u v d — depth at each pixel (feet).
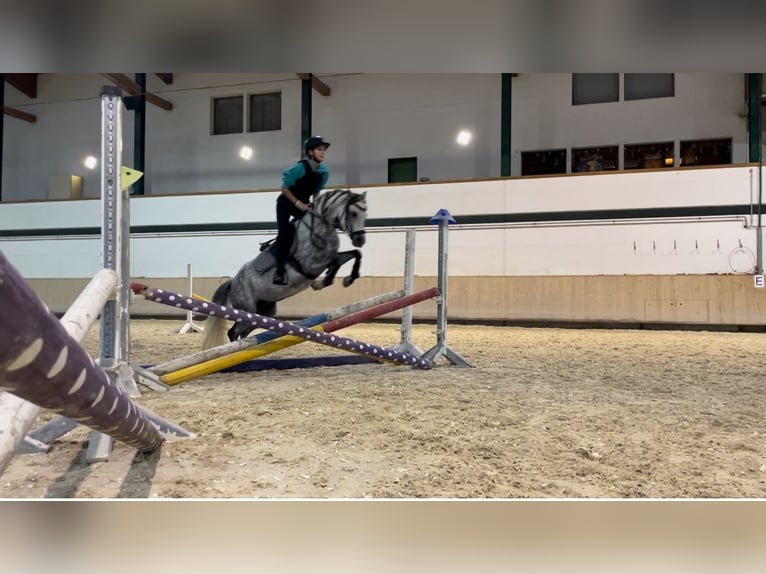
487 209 31.12
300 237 13.75
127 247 9.68
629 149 35.14
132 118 43.80
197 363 10.69
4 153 45.52
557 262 29.99
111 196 7.30
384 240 32.68
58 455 6.25
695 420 7.91
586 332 26.03
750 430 7.39
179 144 42.60
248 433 7.13
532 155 36.83
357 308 12.50
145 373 9.95
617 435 7.11
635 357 15.71
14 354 1.37
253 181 41.45
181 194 35.40
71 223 37.04
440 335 13.57
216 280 34.53
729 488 5.28
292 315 33.65
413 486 5.28
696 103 33.76
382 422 7.69
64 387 1.89
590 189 29.53
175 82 42.60
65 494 5.06
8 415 2.40
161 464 5.90
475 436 7.02
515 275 30.58
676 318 27.96
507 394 9.71
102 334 7.20
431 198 32.01
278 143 41.01
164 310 35.70
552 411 8.40
